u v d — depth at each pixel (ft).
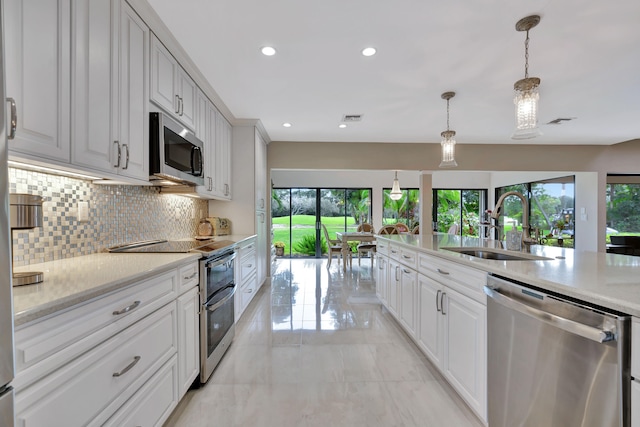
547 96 9.91
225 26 6.26
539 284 3.77
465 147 16.94
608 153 16.92
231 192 12.66
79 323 3.08
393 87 9.30
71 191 5.42
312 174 25.39
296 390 6.19
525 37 6.60
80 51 4.17
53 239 5.07
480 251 7.48
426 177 17.13
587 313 3.19
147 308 4.32
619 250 16.83
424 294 7.29
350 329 9.48
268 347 8.19
